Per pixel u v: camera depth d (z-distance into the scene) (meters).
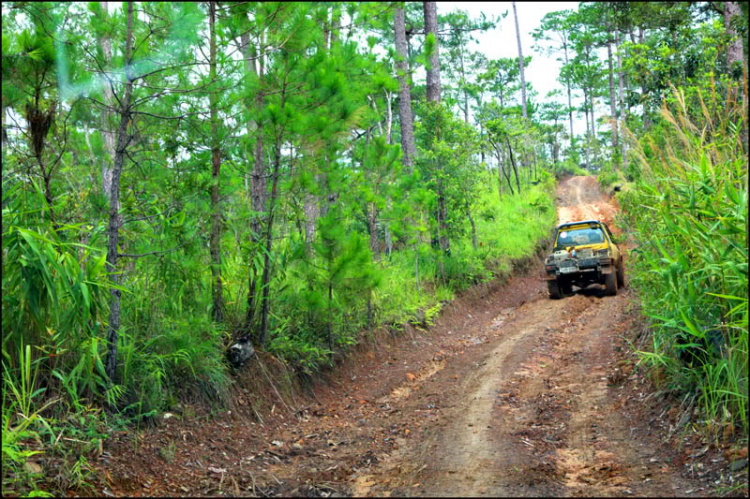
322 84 6.96
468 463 4.89
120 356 5.41
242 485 4.58
